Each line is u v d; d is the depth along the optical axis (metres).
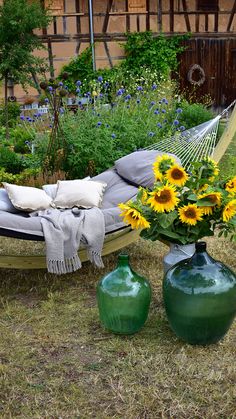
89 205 3.79
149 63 12.91
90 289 3.49
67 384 2.39
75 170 5.86
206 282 2.54
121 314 2.73
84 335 2.85
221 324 2.60
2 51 9.48
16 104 11.12
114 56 12.96
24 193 3.78
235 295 2.58
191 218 2.53
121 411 2.20
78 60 12.68
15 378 2.45
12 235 3.21
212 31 13.18
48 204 3.79
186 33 13.06
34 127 7.71
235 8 13.12
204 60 13.31
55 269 3.23
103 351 2.67
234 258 3.95
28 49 9.77
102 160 5.78
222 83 13.47
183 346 2.68
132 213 2.58
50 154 5.98
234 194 2.54
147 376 2.44
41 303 3.28
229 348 2.67
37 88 10.38
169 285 2.62
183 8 12.98
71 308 3.19
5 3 9.34
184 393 2.30
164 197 2.53
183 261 2.70
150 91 7.77
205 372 2.46
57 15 12.48
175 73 13.27
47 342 2.78
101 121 6.20
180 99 8.98
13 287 3.56
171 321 2.68
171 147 4.36
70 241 3.24
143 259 3.97
